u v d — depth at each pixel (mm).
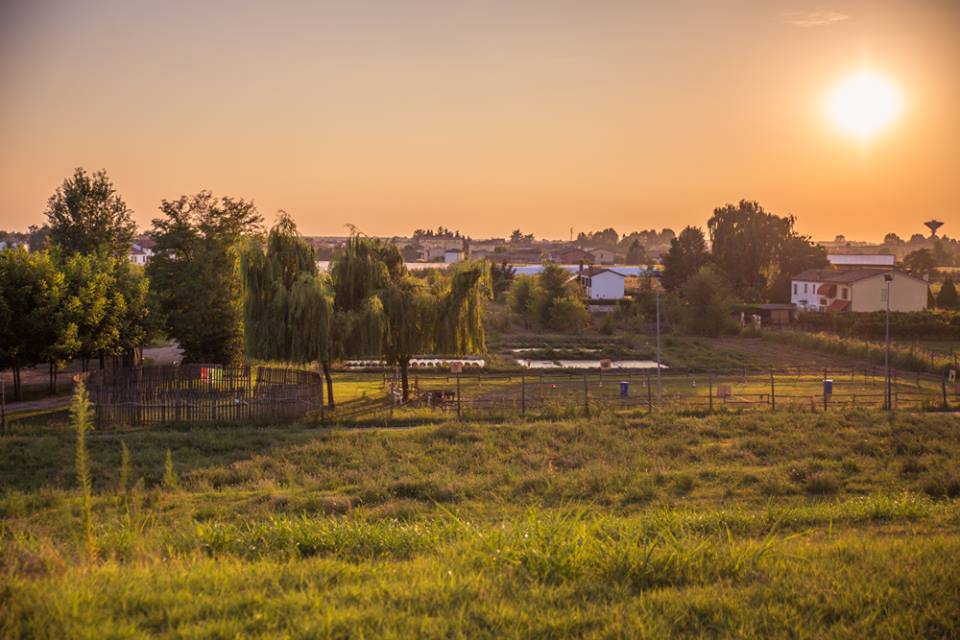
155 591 8047
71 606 7203
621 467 24344
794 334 72375
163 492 20359
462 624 7168
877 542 11367
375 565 9922
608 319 82062
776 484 22172
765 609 7652
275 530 12633
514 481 22250
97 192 58375
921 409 37656
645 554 9352
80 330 39031
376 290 39250
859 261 141750
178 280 49031
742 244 116062
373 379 50219
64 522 15727
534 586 8273
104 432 29719
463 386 46375
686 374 53344
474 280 40219
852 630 7168
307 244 38906
